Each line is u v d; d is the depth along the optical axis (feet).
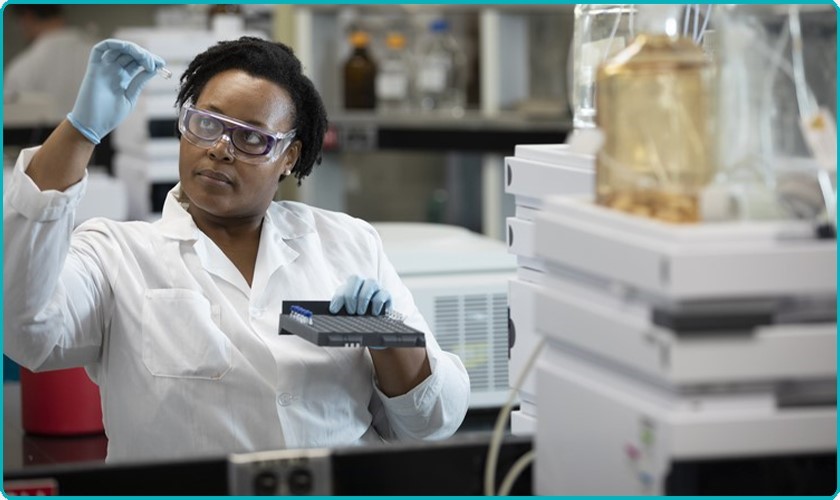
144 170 14.26
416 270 9.57
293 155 7.80
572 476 4.81
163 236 7.39
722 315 4.20
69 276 7.09
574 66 7.48
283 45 7.71
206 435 7.08
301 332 6.45
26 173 6.59
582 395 4.71
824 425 4.33
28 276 6.61
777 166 4.98
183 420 7.10
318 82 19.17
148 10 20.35
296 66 7.64
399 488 5.22
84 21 20.24
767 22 5.11
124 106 6.81
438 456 5.24
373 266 7.87
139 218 14.53
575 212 4.80
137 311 7.20
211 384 7.11
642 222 4.42
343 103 19.11
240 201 7.25
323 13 19.07
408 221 21.86
